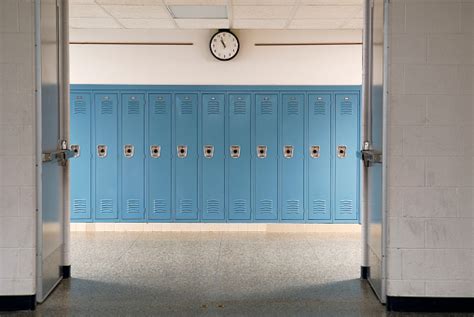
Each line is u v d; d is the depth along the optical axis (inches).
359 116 299.1
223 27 291.9
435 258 163.9
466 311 164.4
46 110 174.7
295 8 247.4
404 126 162.9
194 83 305.3
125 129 299.3
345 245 264.5
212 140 299.9
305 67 305.6
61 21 197.5
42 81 168.9
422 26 161.9
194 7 248.2
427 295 164.6
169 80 305.7
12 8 164.1
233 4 239.3
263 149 299.9
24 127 165.3
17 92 165.0
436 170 163.2
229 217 301.4
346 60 304.5
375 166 180.2
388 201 163.9
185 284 194.7
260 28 297.0
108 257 237.6
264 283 196.2
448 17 161.8
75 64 303.1
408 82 162.4
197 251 250.2
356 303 173.0
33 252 166.9
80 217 300.8
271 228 301.6
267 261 230.8
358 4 239.9
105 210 300.8
